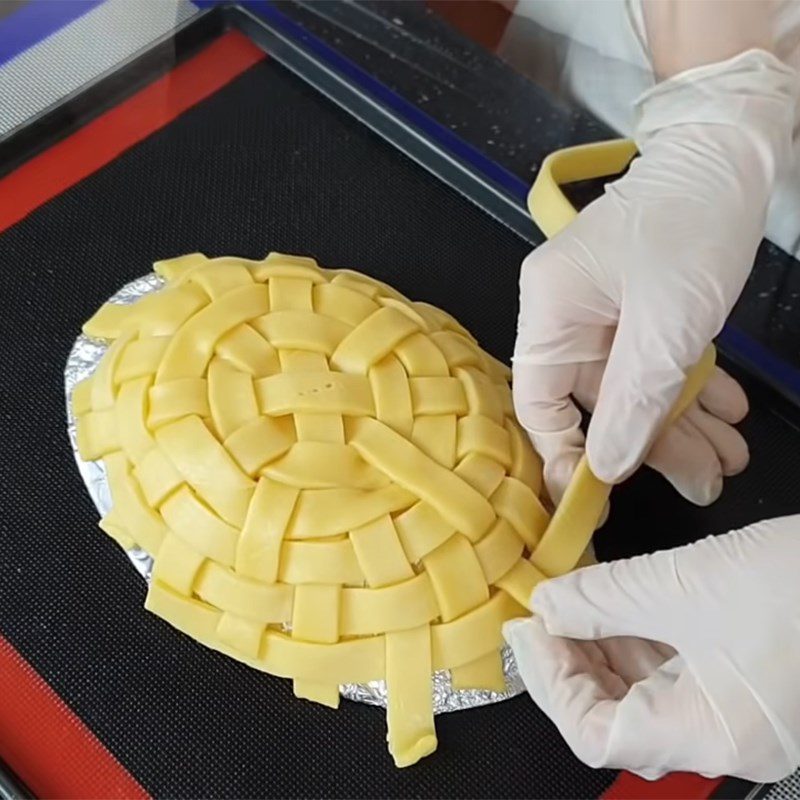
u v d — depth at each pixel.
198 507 0.67
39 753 0.72
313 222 0.93
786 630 0.63
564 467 0.75
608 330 0.77
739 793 0.74
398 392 0.70
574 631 0.68
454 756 0.74
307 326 0.71
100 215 0.91
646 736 0.64
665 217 0.73
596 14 0.92
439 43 1.02
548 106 1.00
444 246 0.93
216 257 0.90
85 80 1.00
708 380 0.81
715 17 0.76
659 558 0.68
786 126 0.76
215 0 1.04
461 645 0.68
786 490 0.83
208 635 0.70
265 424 0.68
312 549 0.66
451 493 0.68
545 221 0.87
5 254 0.89
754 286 0.91
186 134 0.96
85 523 0.79
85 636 0.76
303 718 0.74
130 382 0.71
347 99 0.98
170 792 0.72
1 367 0.84
